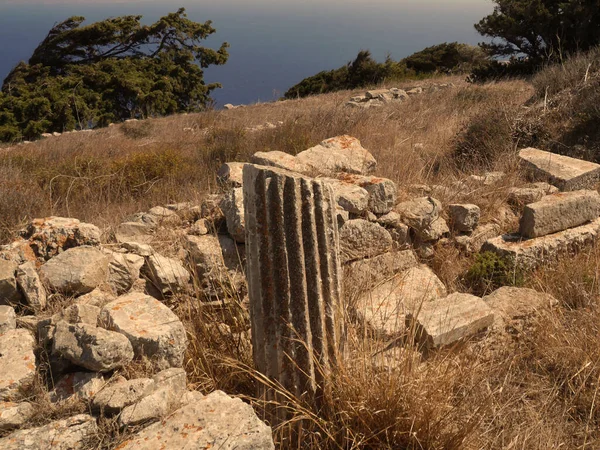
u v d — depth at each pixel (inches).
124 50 1359.5
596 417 134.3
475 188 244.7
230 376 133.3
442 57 1242.0
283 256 115.3
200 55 1362.0
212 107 756.0
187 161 345.7
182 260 168.7
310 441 117.5
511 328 161.9
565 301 181.2
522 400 138.9
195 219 191.2
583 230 217.2
